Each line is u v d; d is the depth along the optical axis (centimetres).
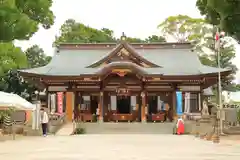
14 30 2014
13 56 2459
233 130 2912
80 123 3747
